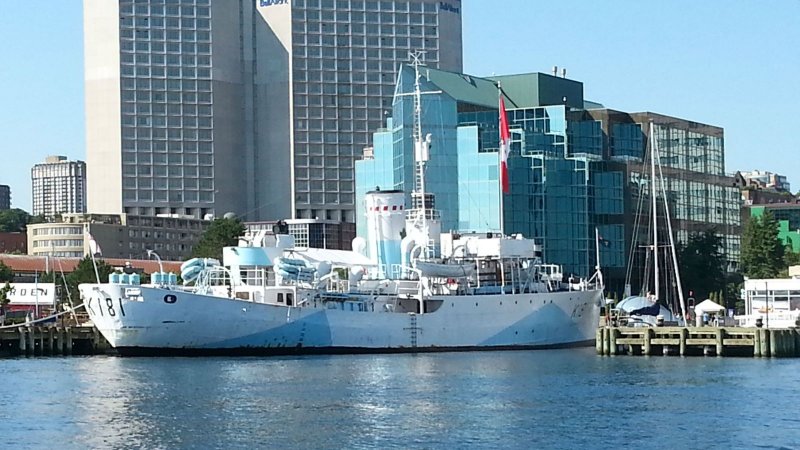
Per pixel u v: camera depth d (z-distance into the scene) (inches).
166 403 3964.1
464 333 5876.0
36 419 3671.3
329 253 6122.1
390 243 6117.1
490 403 3981.3
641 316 6476.4
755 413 3757.4
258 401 4008.4
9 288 7204.7
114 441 3353.8
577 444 3316.9
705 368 4926.2
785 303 6382.9
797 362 5137.8
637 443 3326.8
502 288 6048.2
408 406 3912.4
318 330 5502.0
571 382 4507.9
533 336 6077.8
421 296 5767.7
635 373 4785.9
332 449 3257.9
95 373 4788.4
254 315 5359.3
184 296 5251.0
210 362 5177.2
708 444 3312.0
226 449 3260.3
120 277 5329.7
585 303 6353.3
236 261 5580.7
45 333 5994.1
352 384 4441.4
